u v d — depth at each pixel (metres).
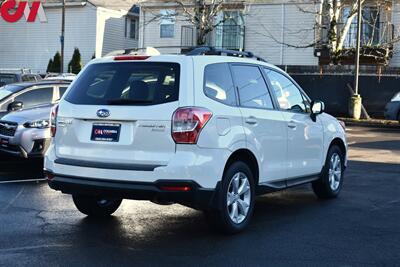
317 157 8.14
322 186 8.49
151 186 5.68
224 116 6.11
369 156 13.84
